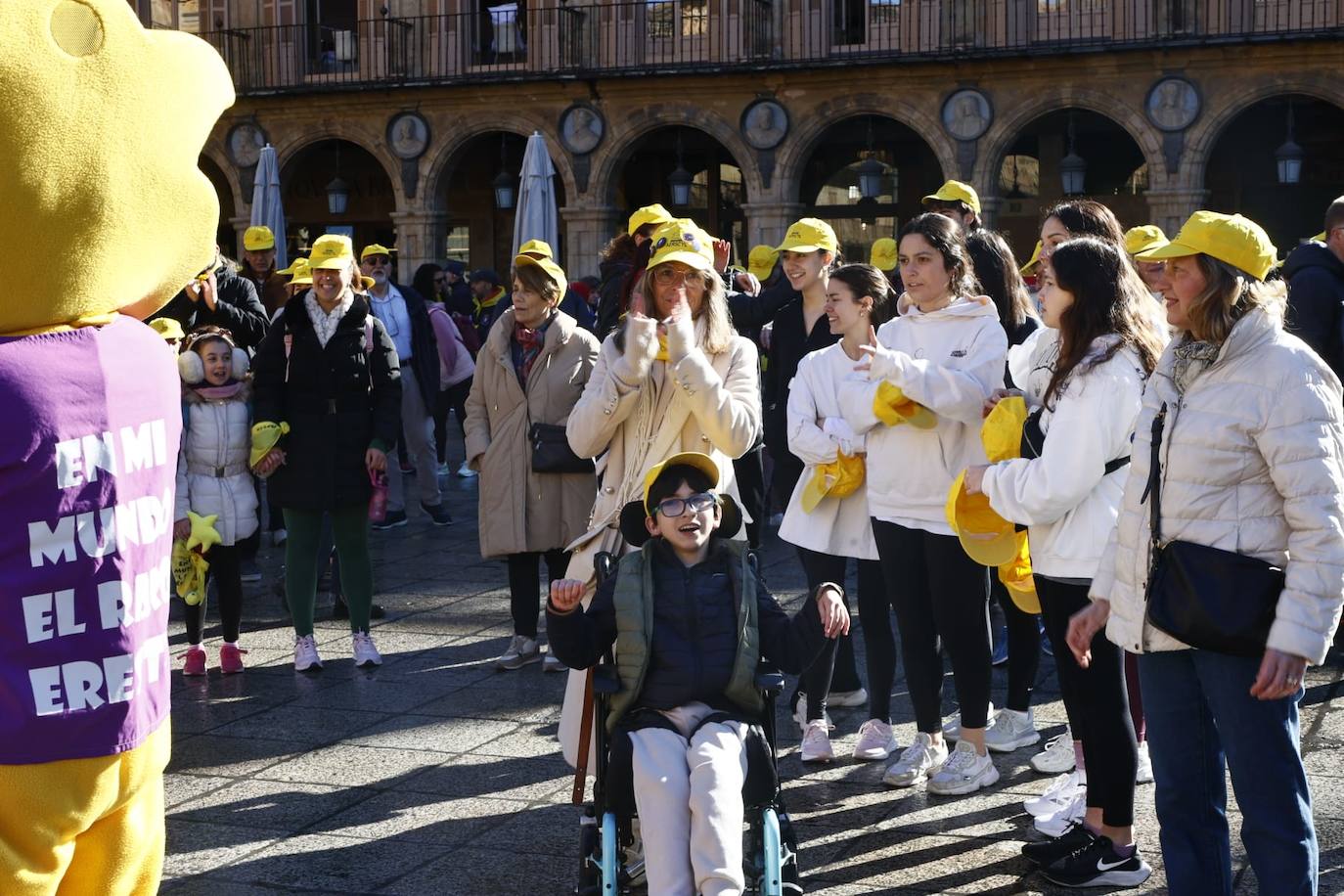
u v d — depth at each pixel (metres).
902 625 5.71
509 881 4.91
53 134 2.86
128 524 3.14
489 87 28.98
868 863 4.96
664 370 5.11
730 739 4.24
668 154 31.50
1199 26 25.30
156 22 31.77
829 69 26.88
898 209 30.08
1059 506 4.67
